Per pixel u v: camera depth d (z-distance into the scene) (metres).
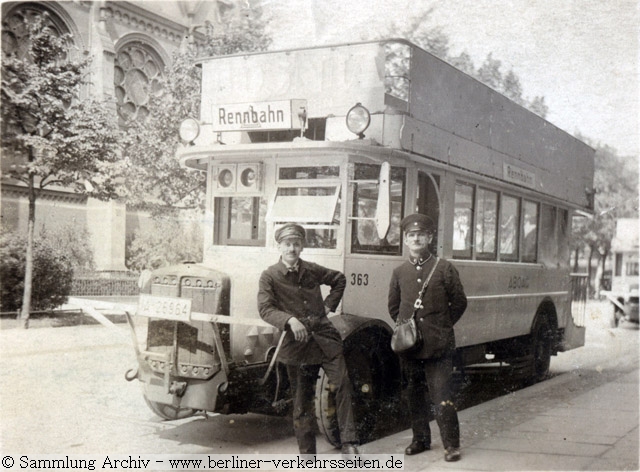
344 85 5.56
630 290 13.34
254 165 5.55
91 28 17.02
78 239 11.84
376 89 5.47
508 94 7.27
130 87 17.92
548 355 8.47
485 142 6.82
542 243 8.29
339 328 4.89
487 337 6.93
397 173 5.59
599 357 10.50
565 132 8.34
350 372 5.06
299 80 5.71
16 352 7.87
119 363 7.84
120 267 11.55
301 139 5.31
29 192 10.36
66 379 7.00
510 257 7.50
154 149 11.32
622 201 9.60
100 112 11.28
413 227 4.92
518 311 7.65
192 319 4.72
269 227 5.42
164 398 4.89
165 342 4.90
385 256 5.49
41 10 15.79
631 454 4.93
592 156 9.29
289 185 5.41
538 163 7.94
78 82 11.00
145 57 18.16
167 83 12.11
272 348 4.99
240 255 5.52
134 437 5.35
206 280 4.84
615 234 12.11
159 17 17.45
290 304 4.50
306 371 4.50
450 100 6.19
